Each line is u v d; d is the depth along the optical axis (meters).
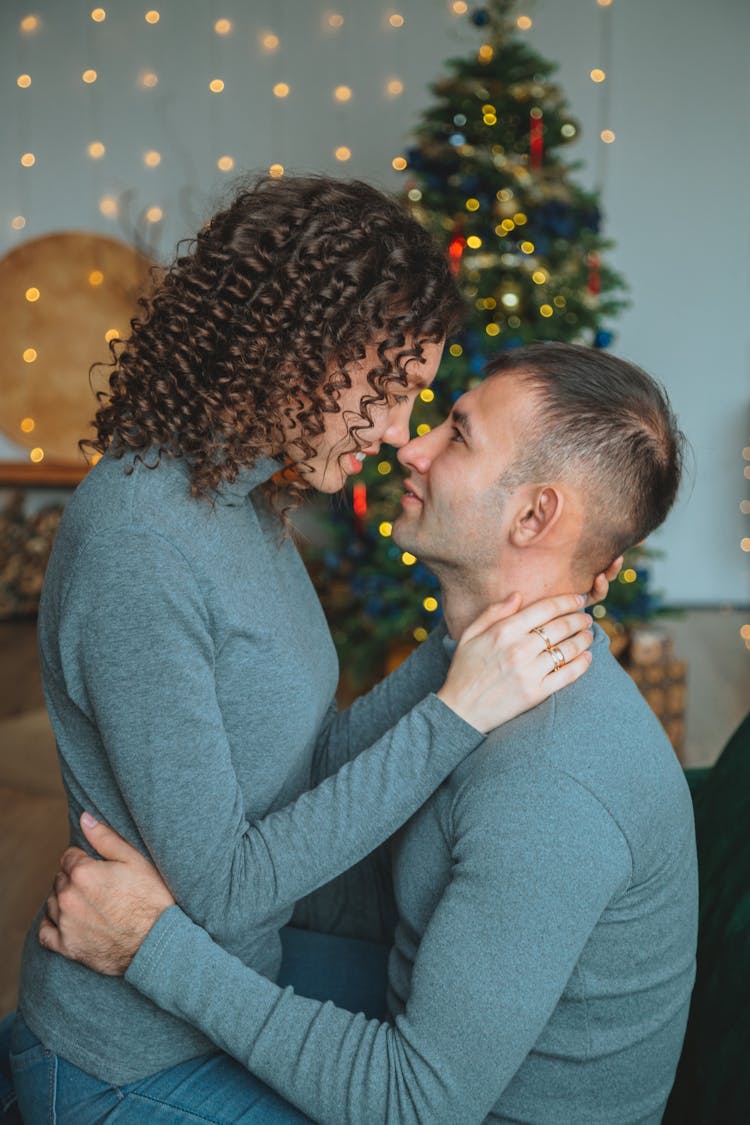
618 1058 0.93
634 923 0.90
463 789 0.92
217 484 0.94
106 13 4.98
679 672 3.39
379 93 4.93
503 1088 0.83
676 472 1.03
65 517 0.93
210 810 0.90
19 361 5.29
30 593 5.04
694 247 5.00
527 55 3.47
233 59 4.97
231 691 0.99
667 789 0.91
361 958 1.22
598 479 0.96
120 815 0.97
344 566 3.86
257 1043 0.88
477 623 0.97
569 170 3.62
